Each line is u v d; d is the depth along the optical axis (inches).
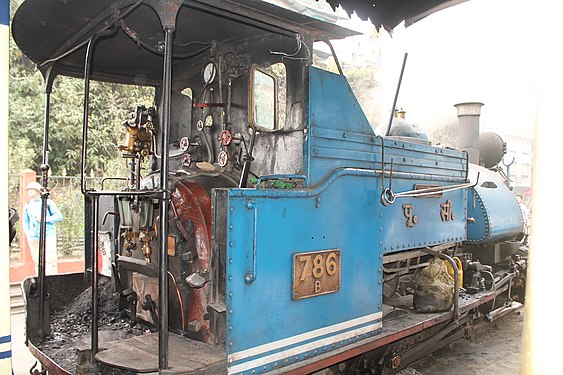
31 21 129.8
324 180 127.1
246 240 108.0
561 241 43.5
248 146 144.9
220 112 151.3
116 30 125.3
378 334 142.3
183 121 172.9
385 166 151.6
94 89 514.3
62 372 114.5
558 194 43.7
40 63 158.4
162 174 100.9
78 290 173.0
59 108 496.1
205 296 120.6
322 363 120.5
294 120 131.1
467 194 222.1
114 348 117.0
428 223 178.2
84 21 129.5
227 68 147.6
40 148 489.1
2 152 84.7
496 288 219.1
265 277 111.6
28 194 331.9
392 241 155.1
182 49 156.0
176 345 117.5
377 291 143.1
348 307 132.7
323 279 124.8
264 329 111.5
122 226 144.3
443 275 170.4
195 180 131.7
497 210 231.0
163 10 102.2
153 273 133.0
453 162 199.8
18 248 381.4
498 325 249.6
